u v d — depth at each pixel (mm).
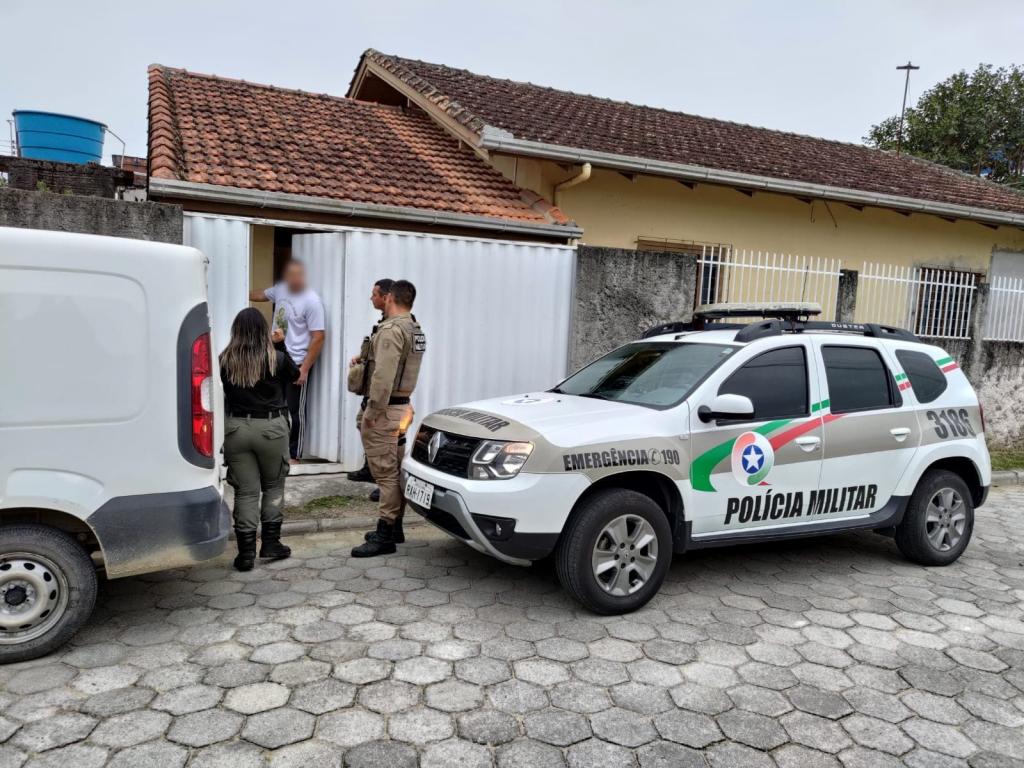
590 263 8117
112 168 10047
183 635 4016
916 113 25578
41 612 3646
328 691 3475
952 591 5062
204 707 3303
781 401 4965
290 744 3053
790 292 10094
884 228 12945
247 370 4734
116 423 3676
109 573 3711
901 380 5492
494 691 3527
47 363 3531
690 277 8672
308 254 7281
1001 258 14133
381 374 5035
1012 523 7020
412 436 7492
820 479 5023
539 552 4223
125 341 3682
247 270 6672
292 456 7371
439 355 7555
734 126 15055
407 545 5680
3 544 3547
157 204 6109
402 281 5352
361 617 4316
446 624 4254
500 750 3064
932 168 16703
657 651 4000
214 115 9961
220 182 7758
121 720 3178
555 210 9711
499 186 10148
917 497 5453
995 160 25000
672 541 4625
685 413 4629
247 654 3816
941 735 3279
